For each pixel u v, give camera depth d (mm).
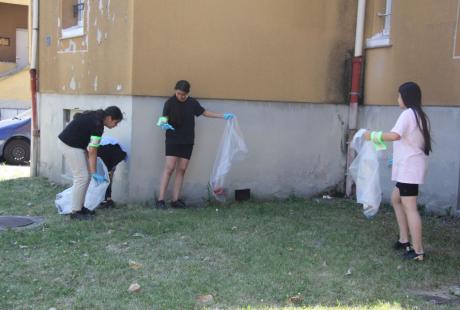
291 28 8148
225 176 7828
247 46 7875
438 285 4645
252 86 7973
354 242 5855
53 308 4047
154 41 7281
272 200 8227
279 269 4941
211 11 7578
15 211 7277
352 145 5762
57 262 5059
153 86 7348
